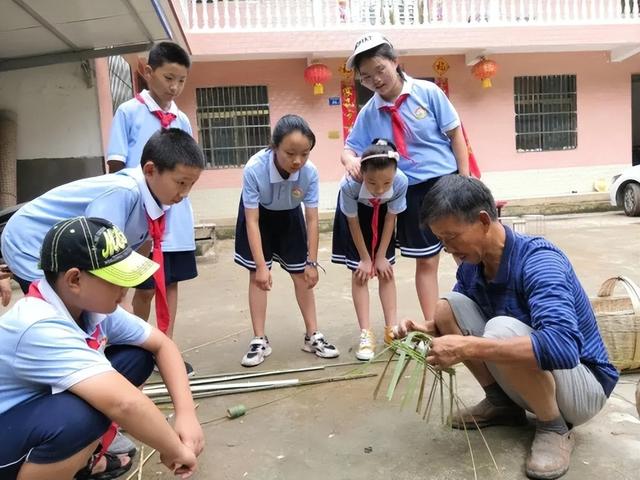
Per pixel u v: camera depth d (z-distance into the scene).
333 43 8.95
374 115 3.19
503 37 9.34
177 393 1.82
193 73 9.26
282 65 9.45
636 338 2.58
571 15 10.02
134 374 1.84
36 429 1.47
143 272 1.51
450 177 1.92
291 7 9.37
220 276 5.76
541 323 1.76
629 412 2.33
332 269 5.79
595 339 2.00
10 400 1.53
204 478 2.00
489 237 1.91
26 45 5.63
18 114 6.26
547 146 10.29
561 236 7.22
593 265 5.34
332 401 2.58
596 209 9.70
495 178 10.16
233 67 9.34
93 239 1.47
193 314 4.26
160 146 2.08
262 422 2.41
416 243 3.15
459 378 2.76
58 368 1.46
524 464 1.99
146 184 2.15
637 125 13.89
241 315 4.17
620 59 10.03
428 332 2.18
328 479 1.96
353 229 3.09
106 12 4.85
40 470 1.50
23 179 6.34
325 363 3.06
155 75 2.88
